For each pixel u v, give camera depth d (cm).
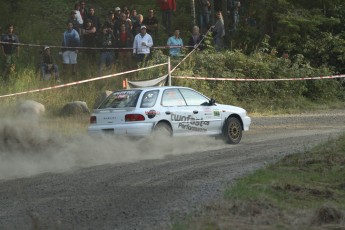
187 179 3034
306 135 4838
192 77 6600
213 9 8119
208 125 4431
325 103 7812
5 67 6581
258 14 8388
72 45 6756
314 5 8762
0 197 2762
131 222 2248
